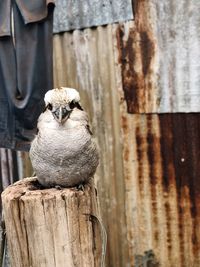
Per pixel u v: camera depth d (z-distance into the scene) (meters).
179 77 3.71
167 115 3.82
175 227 3.92
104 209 4.17
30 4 3.44
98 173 4.16
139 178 3.99
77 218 2.11
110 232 4.17
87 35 4.07
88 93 4.14
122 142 4.03
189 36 3.63
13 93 3.56
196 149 3.76
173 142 3.83
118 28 3.90
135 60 3.87
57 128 2.23
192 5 3.58
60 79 4.27
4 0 3.47
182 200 3.86
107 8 3.93
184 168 3.82
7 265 2.38
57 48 4.24
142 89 3.87
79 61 4.15
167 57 3.74
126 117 3.98
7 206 2.11
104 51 4.01
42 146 2.23
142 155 3.96
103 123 4.10
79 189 2.23
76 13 4.09
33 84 3.53
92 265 2.17
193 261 3.89
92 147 2.29
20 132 3.62
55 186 2.31
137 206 4.04
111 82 4.01
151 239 4.02
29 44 3.51
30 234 2.09
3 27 3.48
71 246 2.09
